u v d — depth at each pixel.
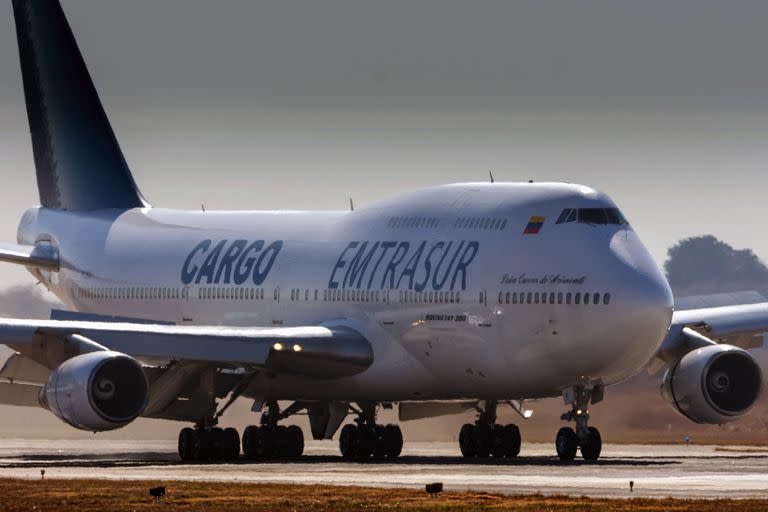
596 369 190.00
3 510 130.62
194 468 182.25
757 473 169.75
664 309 187.38
